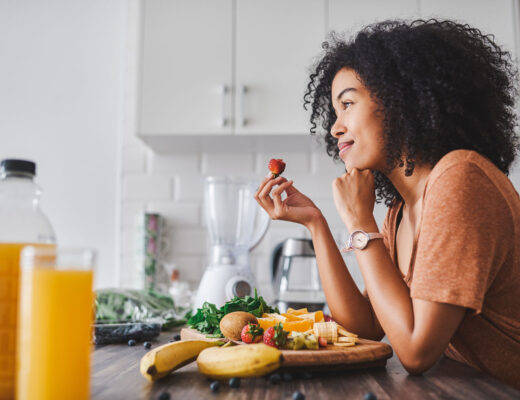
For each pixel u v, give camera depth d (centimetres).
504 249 84
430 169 104
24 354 54
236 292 136
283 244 199
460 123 100
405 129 101
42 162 256
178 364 79
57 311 54
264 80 216
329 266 114
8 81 260
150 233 232
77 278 56
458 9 215
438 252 81
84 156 257
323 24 217
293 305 164
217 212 164
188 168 249
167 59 216
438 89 99
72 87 260
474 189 83
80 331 56
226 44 217
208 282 138
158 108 214
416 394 69
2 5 262
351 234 97
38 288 54
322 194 245
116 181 256
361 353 83
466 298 78
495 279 87
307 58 216
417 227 99
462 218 81
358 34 111
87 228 253
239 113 214
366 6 217
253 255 242
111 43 262
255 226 184
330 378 79
